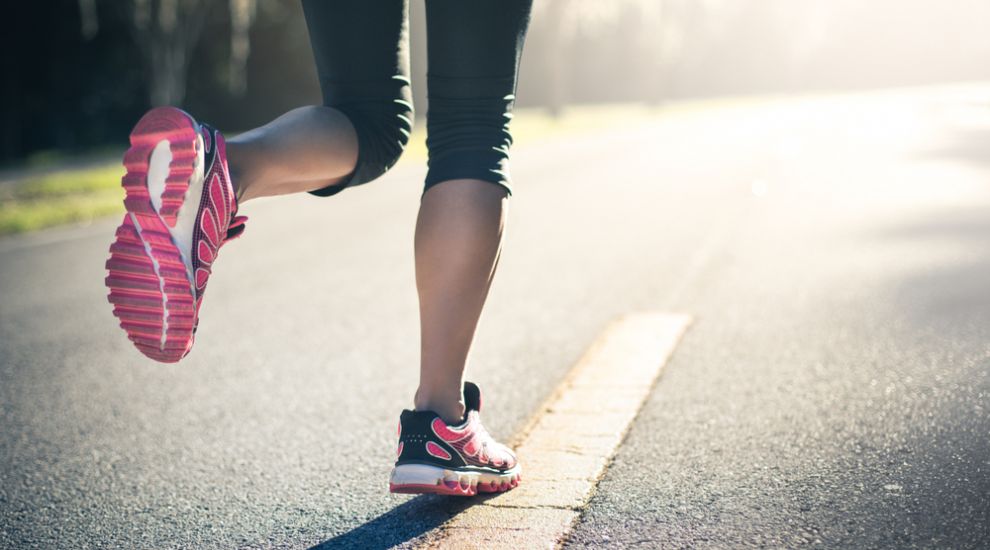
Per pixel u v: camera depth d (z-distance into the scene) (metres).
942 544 1.53
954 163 10.04
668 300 3.95
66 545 1.74
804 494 1.77
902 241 5.18
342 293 4.50
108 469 2.18
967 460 1.91
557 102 29.44
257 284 4.83
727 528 1.63
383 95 1.53
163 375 3.09
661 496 1.79
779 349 3.03
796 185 8.70
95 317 4.18
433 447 1.61
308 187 1.45
